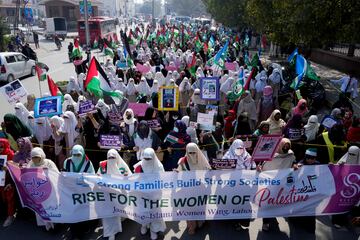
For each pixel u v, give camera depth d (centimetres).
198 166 535
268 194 535
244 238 538
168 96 798
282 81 1250
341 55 2030
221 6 3719
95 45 2814
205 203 533
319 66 2198
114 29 4841
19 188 522
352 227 567
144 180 517
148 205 525
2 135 701
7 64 1723
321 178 536
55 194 521
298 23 1370
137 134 646
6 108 1276
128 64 1478
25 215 581
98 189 517
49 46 3781
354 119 699
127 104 838
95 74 921
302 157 652
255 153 512
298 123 695
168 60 1700
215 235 545
